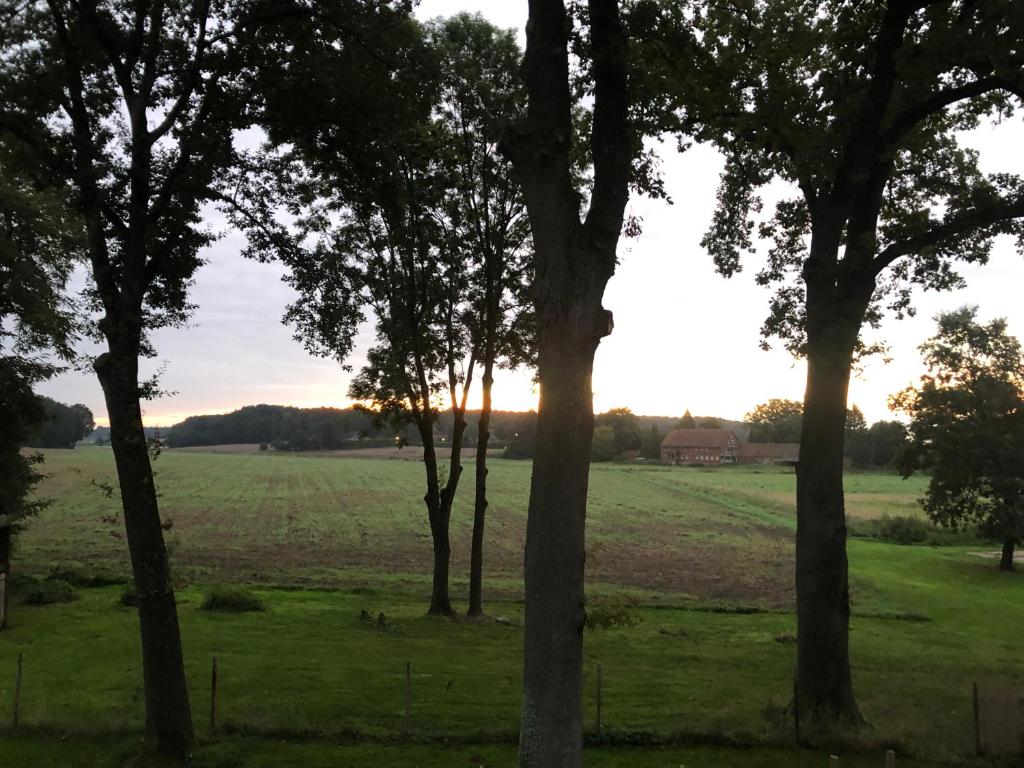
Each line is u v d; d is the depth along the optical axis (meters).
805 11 14.12
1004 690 15.20
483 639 19.75
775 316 15.39
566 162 7.99
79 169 9.69
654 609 27.27
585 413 7.66
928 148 15.72
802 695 12.52
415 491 73.62
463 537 44.97
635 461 153.62
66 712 11.85
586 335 7.71
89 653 16.56
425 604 26.19
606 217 7.90
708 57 11.39
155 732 9.86
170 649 10.02
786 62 13.48
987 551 47.16
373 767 9.77
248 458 128.50
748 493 81.88
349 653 17.09
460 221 23.17
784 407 180.38
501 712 12.39
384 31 11.91
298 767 9.68
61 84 9.98
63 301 18.30
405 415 24.39
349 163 12.96
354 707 12.42
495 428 161.75
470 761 10.05
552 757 7.18
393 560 36.31
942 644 22.62
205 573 30.59
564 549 7.43
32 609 22.00
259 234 12.41
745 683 15.79
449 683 14.16
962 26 11.42
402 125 12.64
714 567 37.97
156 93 10.94
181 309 12.15
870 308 15.66
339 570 32.91
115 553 33.50
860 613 27.98
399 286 23.00
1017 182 13.24
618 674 16.25
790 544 46.69
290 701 12.70
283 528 46.09
